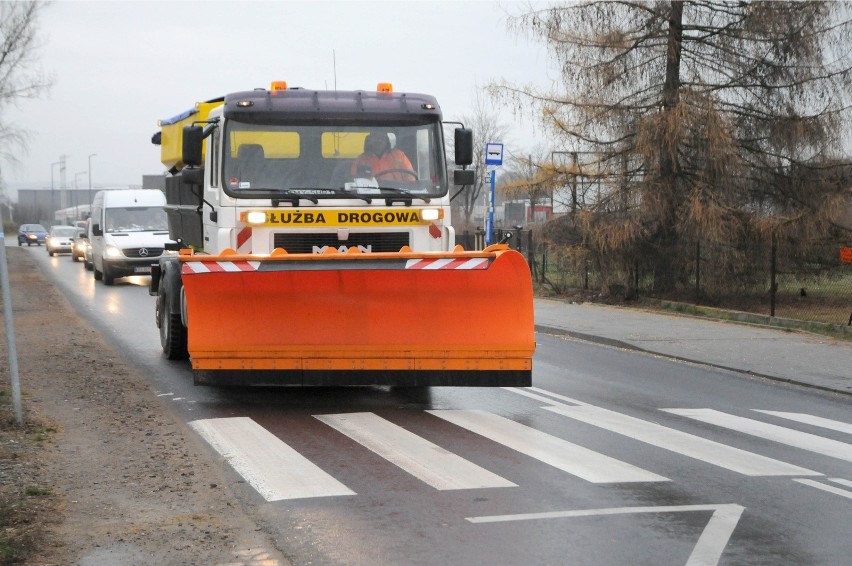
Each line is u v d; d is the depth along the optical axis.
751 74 21.09
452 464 7.77
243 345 9.73
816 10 20.45
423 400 10.74
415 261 9.51
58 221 128.12
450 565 5.46
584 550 5.70
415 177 11.27
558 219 22.70
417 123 11.35
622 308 21.30
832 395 11.38
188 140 10.80
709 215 20.05
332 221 10.96
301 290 9.64
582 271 22.75
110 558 5.59
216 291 9.67
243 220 10.87
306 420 9.54
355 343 9.73
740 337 16.28
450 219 11.30
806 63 20.78
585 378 12.45
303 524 6.22
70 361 13.27
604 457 8.03
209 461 7.87
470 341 9.71
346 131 11.17
